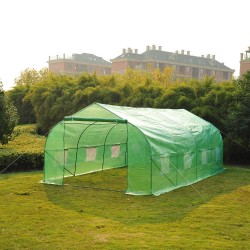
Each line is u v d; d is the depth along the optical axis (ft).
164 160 47.52
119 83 101.55
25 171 61.93
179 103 82.79
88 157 61.00
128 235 30.27
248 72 76.59
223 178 58.85
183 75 263.29
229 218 35.70
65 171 57.31
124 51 265.34
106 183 52.95
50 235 30.12
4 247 27.45
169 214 36.83
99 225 32.86
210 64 276.00
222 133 77.15
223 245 28.25
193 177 55.36
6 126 70.18
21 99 122.01
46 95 107.24
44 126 109.19
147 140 45.09
